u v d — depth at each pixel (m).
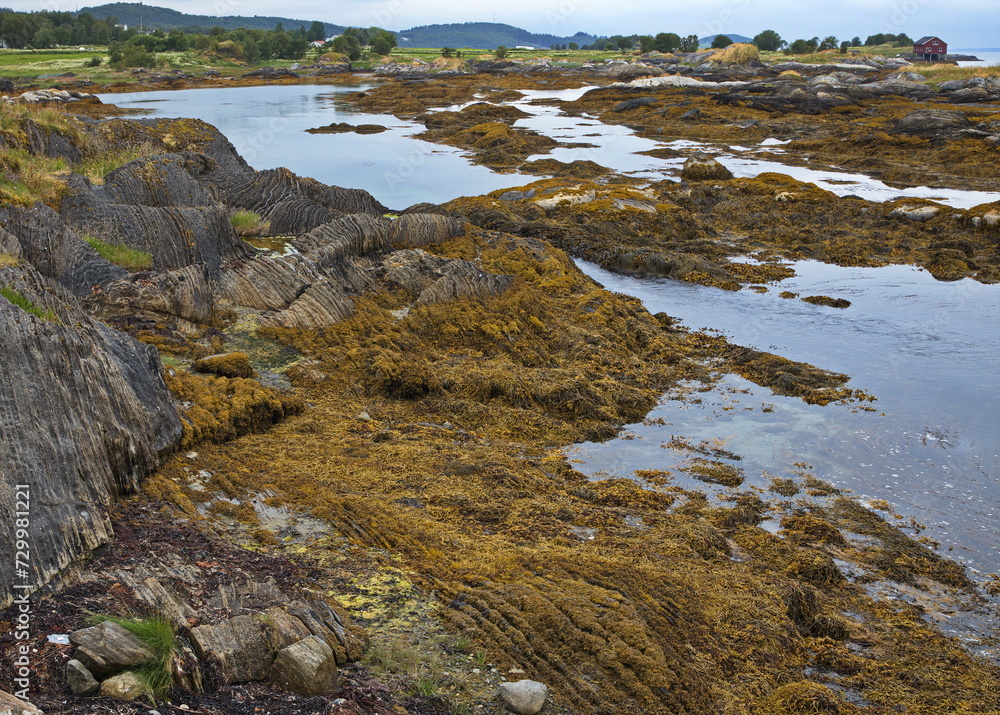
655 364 18.36
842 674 8.38
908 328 21.02
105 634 5.88
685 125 64.69
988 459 13.97
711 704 7.37
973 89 77.00
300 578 8.23
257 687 6.21
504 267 23.02
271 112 71.38
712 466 13.50
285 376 14.81
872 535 11.53
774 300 23.61
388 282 19.77
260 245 21.08
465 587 8.57
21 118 22.61
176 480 9.88
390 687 6.75
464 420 14.73
